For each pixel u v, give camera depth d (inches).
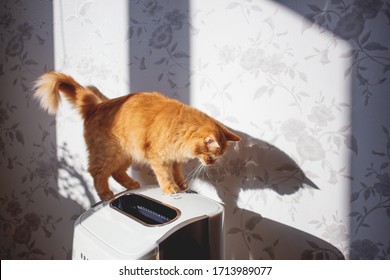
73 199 53.7
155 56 46.6
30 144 55.0
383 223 38.8
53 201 54.9
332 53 38.7
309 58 39.6
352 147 39.0
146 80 47.4
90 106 45.5
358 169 39.1
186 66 45.2
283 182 42.5
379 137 37.9
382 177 38.2
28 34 52.8
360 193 39.3
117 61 48.6
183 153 41.8
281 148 42.1
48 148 54.0
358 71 38.0
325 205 40.9
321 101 39.6
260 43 41.4
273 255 44.0
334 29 38.4
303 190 41.6
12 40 53.9
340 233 40.6
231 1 42.3
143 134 41.5
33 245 56.9
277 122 41.8
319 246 41.7
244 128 43.5
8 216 57.9
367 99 37.9
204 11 43.6
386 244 38.9
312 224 41.8
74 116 51.6
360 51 37.7
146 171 49.5
